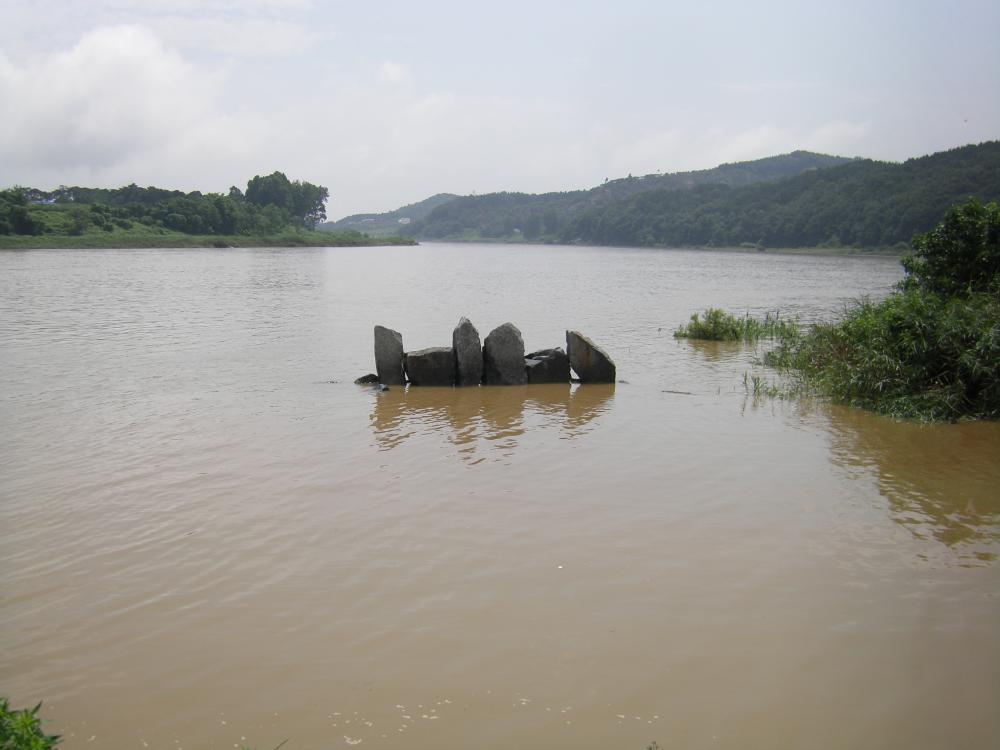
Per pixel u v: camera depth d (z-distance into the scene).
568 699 5.50
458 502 9.22
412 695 5.55
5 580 7.27
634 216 190.38
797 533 8.32
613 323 28.12
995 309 14.45
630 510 8.96
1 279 45.94
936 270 17.88
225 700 5.52
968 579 7.27
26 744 4.25
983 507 9.12
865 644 6.18
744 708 5.41
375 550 7.88
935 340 14.26
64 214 109.00
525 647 6.12
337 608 6.73
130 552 7.87
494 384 16.64
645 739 5.11
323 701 5.50
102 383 16.34
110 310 30.52
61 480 10.04
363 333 24.55
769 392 15.59
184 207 124.94
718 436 12.27
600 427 12.89
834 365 15.84
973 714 5.36
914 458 11.05
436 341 23.36
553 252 145.00
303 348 21.36
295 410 14.08
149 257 81.62
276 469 10.52
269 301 35.25
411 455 11.19
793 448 11.58
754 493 9.55
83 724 5.28
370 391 15.86
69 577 7.34
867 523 8.61
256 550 7.90
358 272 62.38
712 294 42.22
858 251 103.81
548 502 9.22
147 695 5.58
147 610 6.73
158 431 12.48
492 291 43.09
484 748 5.02
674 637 6.27
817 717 5.33
